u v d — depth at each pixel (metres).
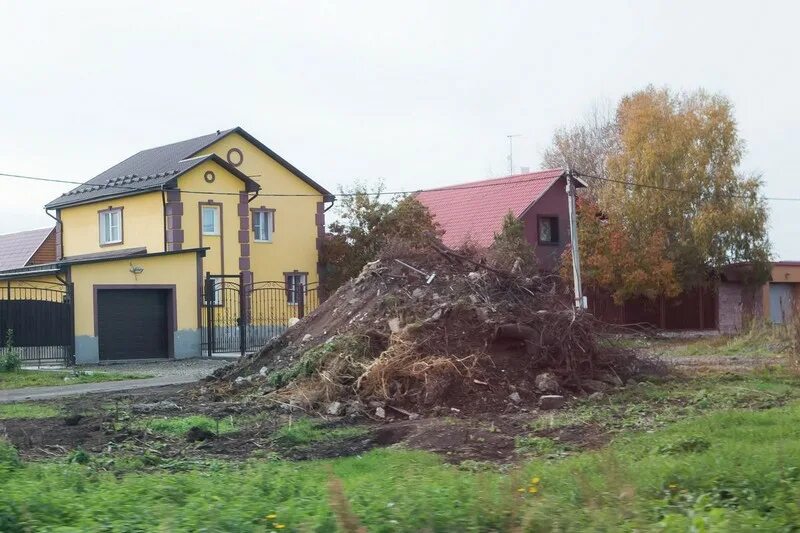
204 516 7.29
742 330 34.94
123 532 7.19
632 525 7.09
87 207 45.75
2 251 57.75
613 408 18.27
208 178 42.56
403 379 19.28
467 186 51.84
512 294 22.53
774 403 18.44
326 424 17.28
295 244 46.56
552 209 47.81
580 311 22.28
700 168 44.69
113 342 34.41
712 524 7.09
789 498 8.21
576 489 8.57
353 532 6.79
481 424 16.52
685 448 12.09
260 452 14.10
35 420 17.53
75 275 33.09
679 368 25.41
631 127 45.47
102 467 12.30
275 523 7.26
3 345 31.80
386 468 12.04
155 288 35.25
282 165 46.19
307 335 22.98
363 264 45.16
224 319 39.84
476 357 19.95
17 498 8.01
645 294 43.09
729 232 44.97
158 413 18.45
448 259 23.66
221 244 42.91
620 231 42.53
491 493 8.05
